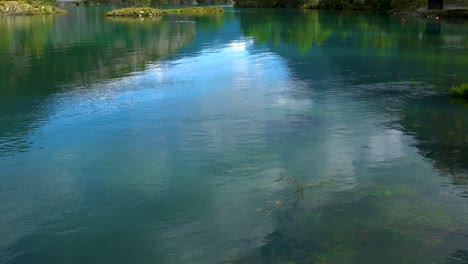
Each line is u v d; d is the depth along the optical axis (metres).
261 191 8.29
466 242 6.33
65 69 21.47
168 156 10.11
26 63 23.34
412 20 48.72
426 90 16.09
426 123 12.16
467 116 12.73
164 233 6.96
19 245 6.69
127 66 22.03
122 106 14.40
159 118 12.99
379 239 6.46
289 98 15.12
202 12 77.25
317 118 12.78
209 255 6.34
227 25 48.41
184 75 19.39
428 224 6.83
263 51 26.83
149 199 8.10
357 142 10.77
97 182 8.84
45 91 16.75
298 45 29.53
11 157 10.20
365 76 18.81
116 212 7.65
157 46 30.06
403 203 7.57
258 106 14.12
